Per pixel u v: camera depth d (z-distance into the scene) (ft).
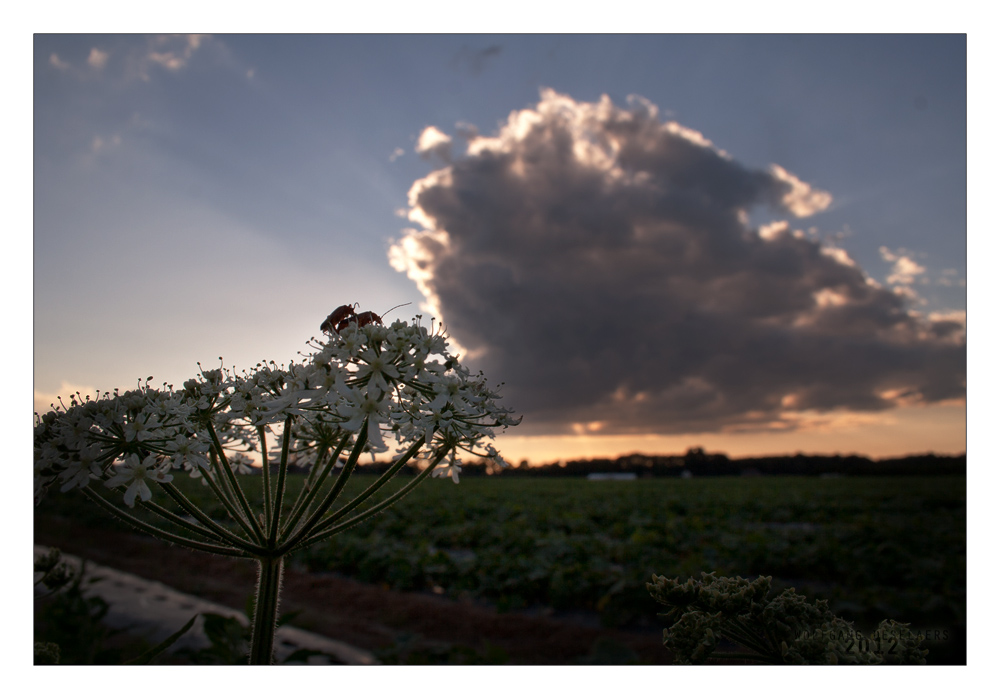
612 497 107.34
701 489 136.26
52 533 52.85
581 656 26.58
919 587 37.50
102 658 10.47
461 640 29.09
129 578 36.83
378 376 6.64
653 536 50.83
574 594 35.99
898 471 201.67
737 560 43.68
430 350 7.14
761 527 66.18
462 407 6.77
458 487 132.26
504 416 7.30
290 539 6.33
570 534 63.31
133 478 5.82
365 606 35.04
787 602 5.33
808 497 111.75
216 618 11.53
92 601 14.99
